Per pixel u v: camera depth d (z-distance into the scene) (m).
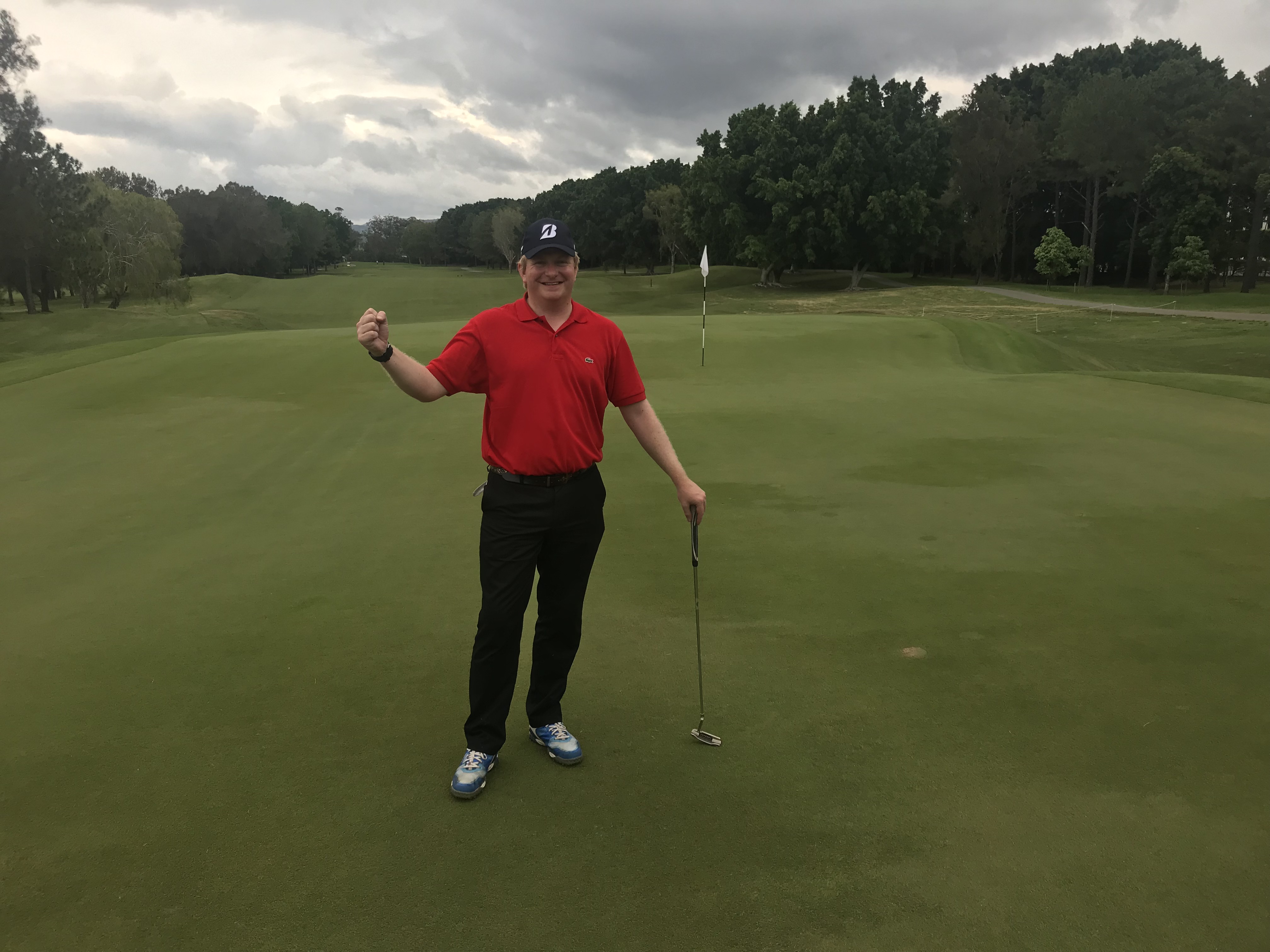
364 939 2.15
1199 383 12.48
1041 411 10.63
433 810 2.73
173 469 8.44
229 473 8.23
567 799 2.79
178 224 65.88
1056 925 2.16
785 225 60.22
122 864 2.47
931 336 20.72
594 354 2.85
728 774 2.91
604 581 4.88
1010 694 3.44
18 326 47.59
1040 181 67.31
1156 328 36.47
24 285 54.78
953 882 2.33
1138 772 2.86
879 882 2.34
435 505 6.84
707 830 2.60
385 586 4.93
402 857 2.49
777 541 5.60
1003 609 4.35
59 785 2.90
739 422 10.25
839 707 3.37
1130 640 3.93
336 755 3.08
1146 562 5.01
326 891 2.34
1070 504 6.36
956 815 2.64
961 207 65.81
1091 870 2.37
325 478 7.92
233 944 2.14
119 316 51.47
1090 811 2.64
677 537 5.72
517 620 2.84
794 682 3.60
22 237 51.75
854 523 5.99
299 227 134.38
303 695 3.56
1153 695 3.40
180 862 2.48
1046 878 2.34
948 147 62.28
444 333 19.28
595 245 98.50
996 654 3.82
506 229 108.31
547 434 2.79
